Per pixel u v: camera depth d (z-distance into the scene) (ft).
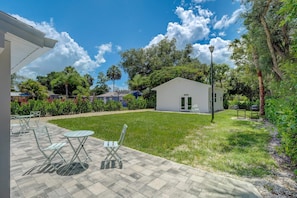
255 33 20.51
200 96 51.57
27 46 5.41
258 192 8.13
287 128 9.01
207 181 9.10
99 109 53.83
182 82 54.85
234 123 28.50
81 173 9.94
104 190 8.13
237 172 10.32
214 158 12.60
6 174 5.76
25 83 76.13
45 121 31.78
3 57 5.40
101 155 13.10
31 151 13.93
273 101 14.83
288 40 17.71
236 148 14.99
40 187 8.37
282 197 7.72
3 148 5.69
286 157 12.64
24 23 4.56
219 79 79.00
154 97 70.44
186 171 10.28
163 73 72.95
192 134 20.56
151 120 33.04
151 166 11.00
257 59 29.71
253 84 48.83
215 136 19.48
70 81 95.61
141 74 88.69
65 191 8.02
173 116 39.99
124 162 11.66
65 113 44.57
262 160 12.17
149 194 7.84
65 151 14.08
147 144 16.20
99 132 21.91
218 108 59.72
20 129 23.22
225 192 8.07
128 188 8.33
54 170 10.32
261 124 27.02
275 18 18.08
